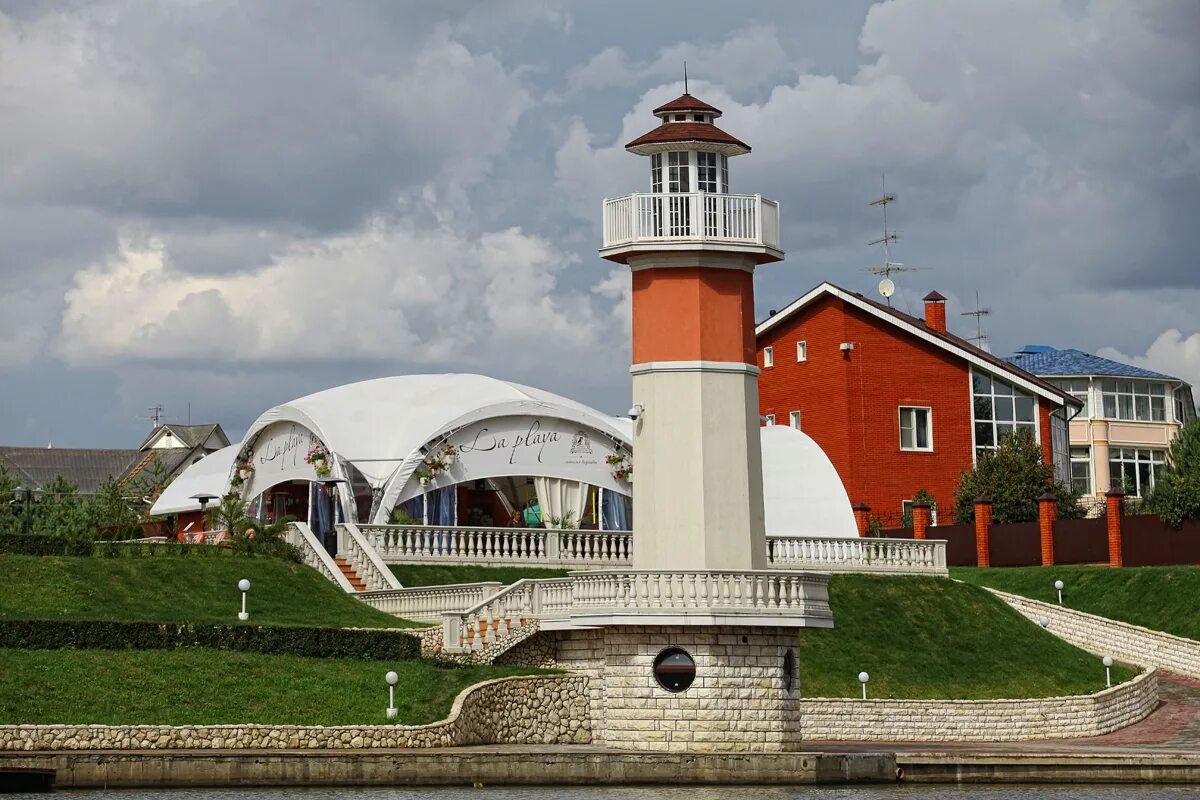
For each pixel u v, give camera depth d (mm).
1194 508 64375
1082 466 101688
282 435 63000
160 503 72875
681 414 44500
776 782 42469
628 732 43500
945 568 60531
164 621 43875
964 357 83000
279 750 39500
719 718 42969
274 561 51062
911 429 82438
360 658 44188
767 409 86938
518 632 46250
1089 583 64375
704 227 44500
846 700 50344
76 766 37250
